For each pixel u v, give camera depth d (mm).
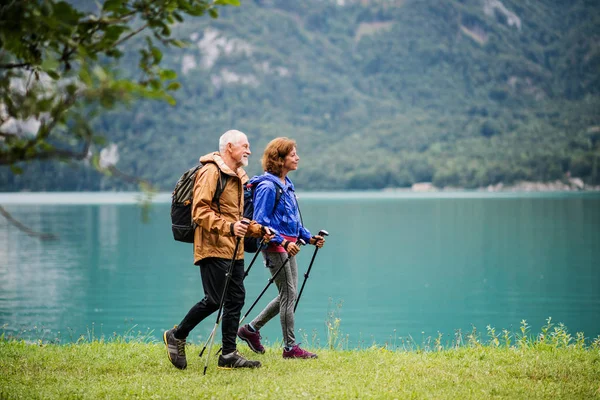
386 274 33719
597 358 6738
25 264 36594
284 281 6691
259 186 6605
